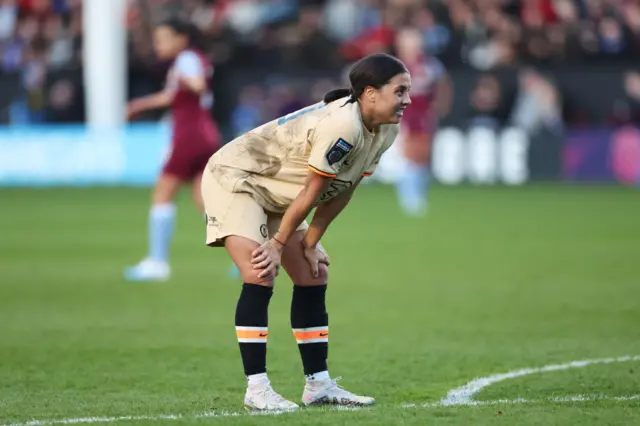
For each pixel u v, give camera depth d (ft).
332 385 63.93
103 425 57.52
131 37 283.79
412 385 71.00
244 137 62.08
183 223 197.06
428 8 284.41
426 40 277.44
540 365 77.30
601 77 270.05
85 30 259.80
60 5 301.22
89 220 195.72
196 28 122.42
